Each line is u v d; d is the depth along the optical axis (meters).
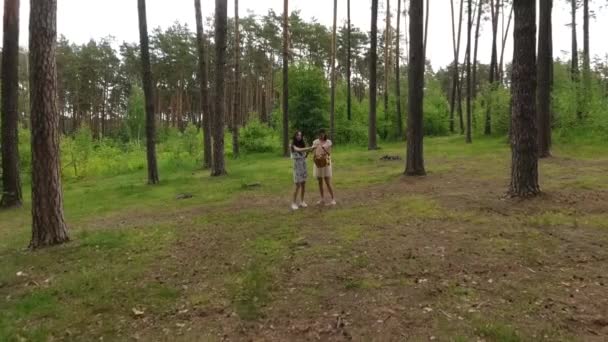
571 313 4.40
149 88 16.78
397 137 31.38
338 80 47.62
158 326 4.66
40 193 8.12
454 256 6.07
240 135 28.27
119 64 58.31
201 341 4.28
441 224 7.75
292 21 41.50
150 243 7.79
